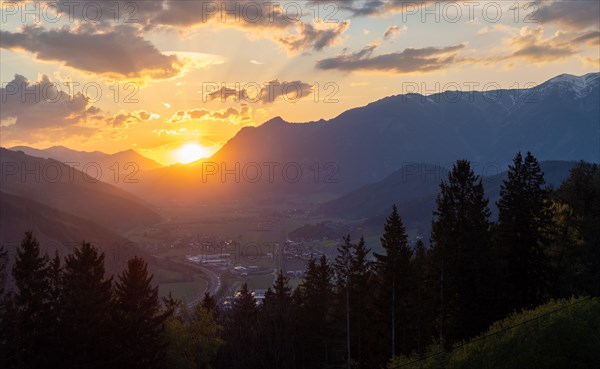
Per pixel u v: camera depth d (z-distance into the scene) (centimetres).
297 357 7475
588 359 3841
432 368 4291
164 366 5919
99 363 5191
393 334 6125
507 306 6119
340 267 6744
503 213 6531
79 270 5231
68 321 5119
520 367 3831
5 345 4888
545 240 6362
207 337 6431
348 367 6500
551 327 4150
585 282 6238
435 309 6162
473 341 4459
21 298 5150
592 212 6962
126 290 5525
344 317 6744
